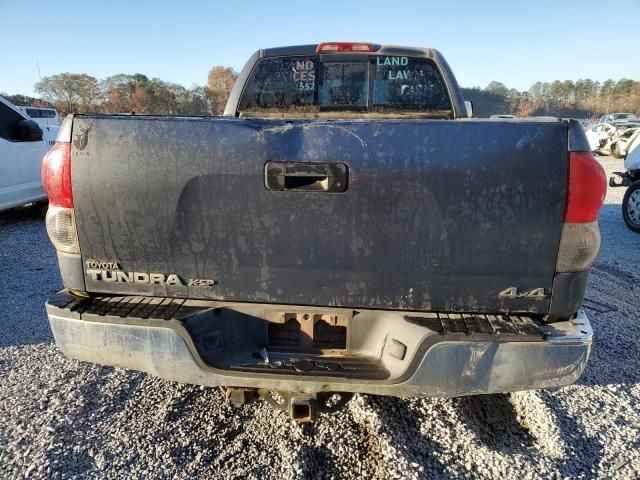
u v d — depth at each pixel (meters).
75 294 2.15
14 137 6.92
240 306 2.07
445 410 2.63
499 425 2.52
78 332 2.03
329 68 3.31
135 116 1.96
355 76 3.30
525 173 1.82
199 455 2.26
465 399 2.73
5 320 3.87
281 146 1.88
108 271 2.06
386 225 1.89
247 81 3.38
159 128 1.92
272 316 2.06
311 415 1.94
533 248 1.85
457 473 2.16
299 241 1.94
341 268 1.95
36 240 6.54
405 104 3.34
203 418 2.54
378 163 1.86
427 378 1.88
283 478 2.11
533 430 2.48
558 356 1.85
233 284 2.02
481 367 1.86
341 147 1.87
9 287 4.68
